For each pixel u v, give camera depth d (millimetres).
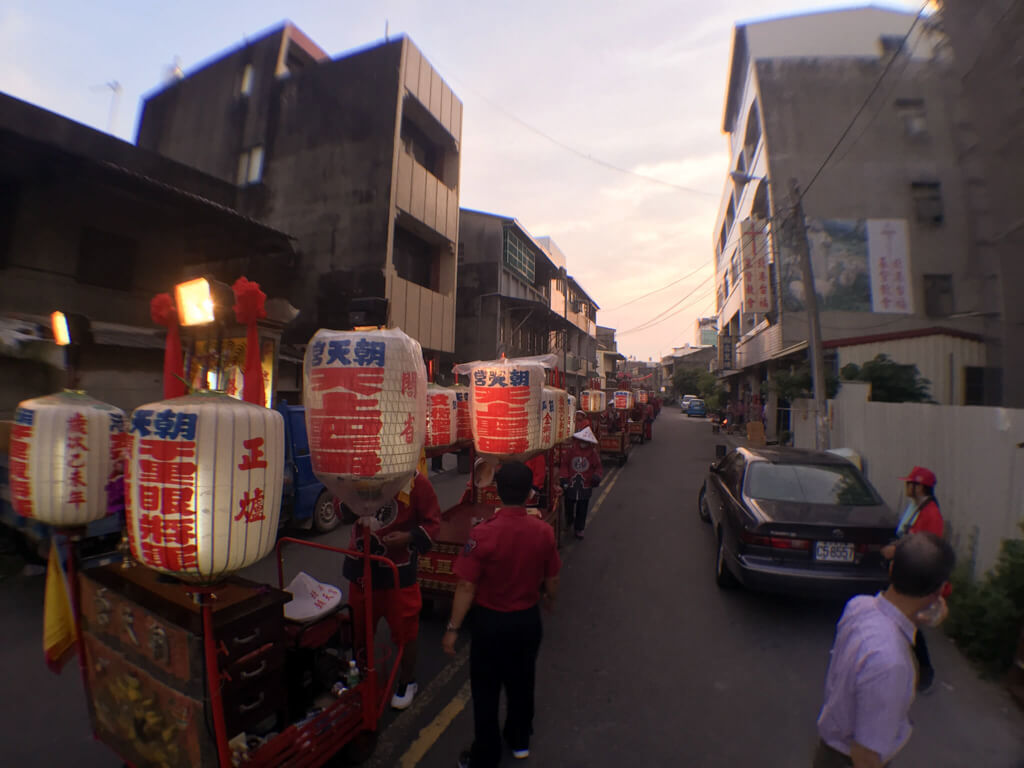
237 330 2674
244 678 2244
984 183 7359
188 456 1892
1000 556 4227
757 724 3225
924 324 15195
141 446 1936
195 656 2086
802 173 16266
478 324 20734
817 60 17062
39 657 3896
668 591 5410
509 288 21953
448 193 16281
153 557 1944
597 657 4039
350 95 14195
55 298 8586
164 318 2488
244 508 1985
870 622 1738
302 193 14391
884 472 7828
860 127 16172
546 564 2809
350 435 2533
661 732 3141
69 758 2859
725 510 5496
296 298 14156
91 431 2574
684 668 3887
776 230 15656
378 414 2547
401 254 15336
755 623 4664
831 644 4297
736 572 4844
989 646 3967
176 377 2469
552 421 5004
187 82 16766
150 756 2312
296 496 6816
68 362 2910
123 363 8102
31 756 2867
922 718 3338
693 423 35344
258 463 2035
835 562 4473
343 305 13625
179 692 2152
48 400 2643
